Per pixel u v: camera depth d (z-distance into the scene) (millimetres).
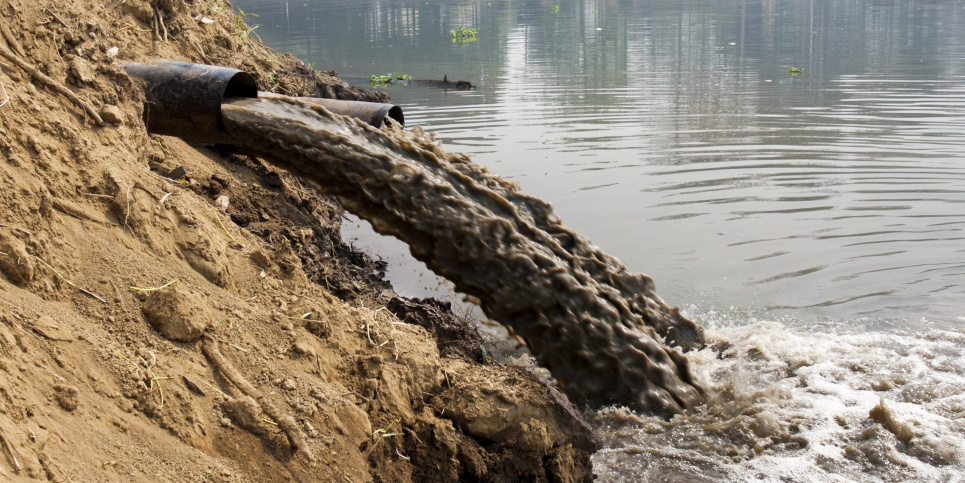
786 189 11430
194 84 7590
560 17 34719
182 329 4863
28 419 3750
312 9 38469
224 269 5699
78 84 6281
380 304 7039
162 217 5672
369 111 8984
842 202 10883
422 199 7066
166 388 4523
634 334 6812
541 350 6641
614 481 5695
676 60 22297
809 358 7250
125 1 8977
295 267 6258
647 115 15594
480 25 31828
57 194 5168
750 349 7414
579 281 7027
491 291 6770
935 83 18078
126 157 6004
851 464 5918
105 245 5164
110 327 4703
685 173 12133
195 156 8219
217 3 12336
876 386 6832
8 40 5699
